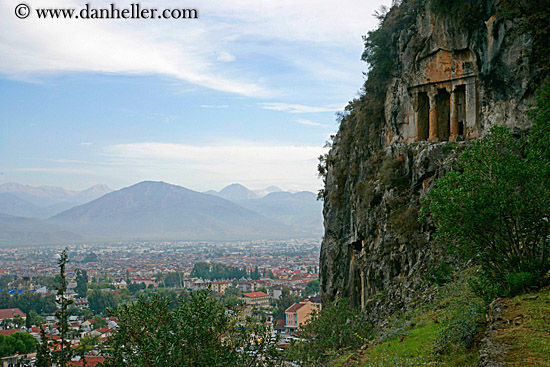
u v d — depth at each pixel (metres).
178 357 16.41
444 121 40.03
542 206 16.05
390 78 44.66
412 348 15.80
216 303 18.08
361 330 28.38
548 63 32.09
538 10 33.25
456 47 37.66
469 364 13.18
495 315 13.93
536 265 16.20
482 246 16.83
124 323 17.80
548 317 12.95
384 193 39.31
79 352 19.44
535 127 20.50
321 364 24.16
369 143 47.06
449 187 17.39
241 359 17.72
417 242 34.34
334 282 50.50
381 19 46.75
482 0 36.00
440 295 23.12
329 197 52.84
